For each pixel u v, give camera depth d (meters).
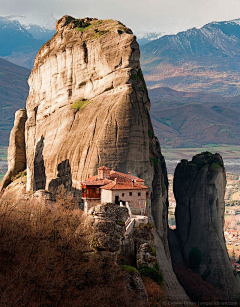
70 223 72.56
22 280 59.56
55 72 178.62
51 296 59.28
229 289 171.50
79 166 147.75
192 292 166.62
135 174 145.62
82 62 167.25
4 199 82.25
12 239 65.81
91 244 67.81
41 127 178.00
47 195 88.62
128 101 150.00
